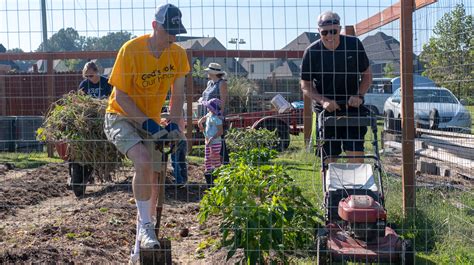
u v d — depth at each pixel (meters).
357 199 5.56
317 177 9.21
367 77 6.88
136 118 5.13
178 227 7.22
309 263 5.51
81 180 9.02
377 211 5.43
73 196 9.27
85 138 8.75
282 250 5.11
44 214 7.82
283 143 12.84
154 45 5.14
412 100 6.79
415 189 6.96
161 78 5.27
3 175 10.79
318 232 5.52
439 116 11.80
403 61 6.79
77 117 8.82
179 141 5.34
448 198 7.62
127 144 5.11
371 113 6.86
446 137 10.95
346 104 6.53
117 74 5.12
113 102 5.27
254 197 5.60
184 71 5.39
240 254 5.66
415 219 6.56
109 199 8.63
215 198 5.45
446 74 7.54
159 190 5.38
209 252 6.08
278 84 10.79
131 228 6.99
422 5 6.93
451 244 6.02
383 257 5.33
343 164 6.31
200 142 13.41
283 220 5.15
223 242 5.19
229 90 12.56
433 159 10.81
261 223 5.09
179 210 8.16
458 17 7.02
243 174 5.49
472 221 6.69
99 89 9.48
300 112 14.74
